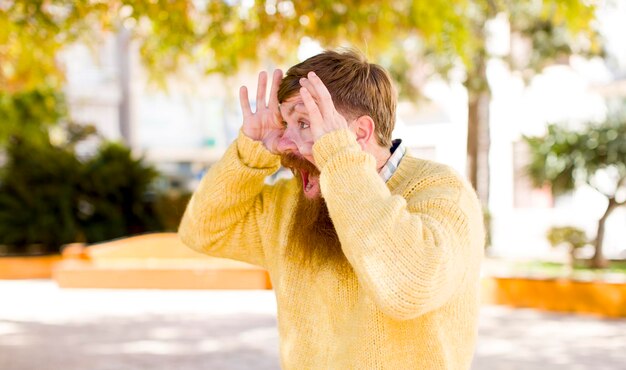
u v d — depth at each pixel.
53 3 5.46
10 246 12.80
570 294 7.74
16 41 6.19
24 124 12.81
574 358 5.65
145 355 5.83
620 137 10.00
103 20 5.70
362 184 1.32
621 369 5.29
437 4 5.79
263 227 1.75
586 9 5.52
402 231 1.26
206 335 6.63
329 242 1.51
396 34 6.00
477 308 1.48
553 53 11.98
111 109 20.95
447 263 1.28
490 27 14.49
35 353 5.91
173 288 9.62
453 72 12.23
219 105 21.48
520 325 7.02
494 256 12.68
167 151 21.80
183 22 5.76
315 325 1.53
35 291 9.56
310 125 1.43
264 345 6.19
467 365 1.50
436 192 1.41
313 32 5.55
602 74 14.18
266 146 1.68
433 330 1.40
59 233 12.60
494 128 15.27
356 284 1.49
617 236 13.30
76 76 19.75
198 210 1.78
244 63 6.28
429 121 16.73
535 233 14.63
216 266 9.76
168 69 6.82
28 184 12.71
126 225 13.52
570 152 10.20
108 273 9.72
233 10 5.70
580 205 13.98
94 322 7.32
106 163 13.45
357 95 1.47
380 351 1.41
